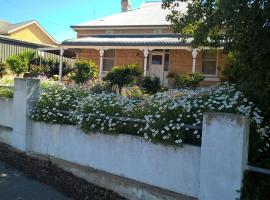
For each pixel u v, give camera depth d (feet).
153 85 57.72
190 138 19.66
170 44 72.64
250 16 20.54
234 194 16.65
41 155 28.50
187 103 20.74
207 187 17.52
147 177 21.02
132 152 21.91
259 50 20.85
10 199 21.07
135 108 23.53
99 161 23.94
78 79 64.75
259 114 20.16
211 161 17.42
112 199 21.44
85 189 22.77
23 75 85.46
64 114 27.22
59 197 21.57
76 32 97.60
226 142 16.99
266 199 16.48
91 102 25.62
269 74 21.16
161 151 20.34
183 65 78.54
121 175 22.50
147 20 91.50
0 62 103.09
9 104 33.71
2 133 32.94
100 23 94.84
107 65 86.58
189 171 19.13
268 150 19.01
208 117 17.57
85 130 24.66
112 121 23.32
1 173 25.46
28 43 124.88
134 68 57.93
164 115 20.70
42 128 28.73
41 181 24.09
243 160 16.66
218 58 74.02
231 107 19.54
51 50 99.66
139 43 75.72
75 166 25.17
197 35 25.82
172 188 19.79
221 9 21.77
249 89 21.56
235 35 21.72
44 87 31.89
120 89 49.57
